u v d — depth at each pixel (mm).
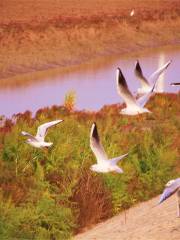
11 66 51750
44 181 20031
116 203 21016
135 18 68875
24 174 20156
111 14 72062
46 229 18891
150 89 14047
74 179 20234
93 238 19156
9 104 40969
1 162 20156
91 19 65500
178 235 18797
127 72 52406
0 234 17844
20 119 25938
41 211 18859
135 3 84062
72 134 22656
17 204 18938
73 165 20656
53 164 20641
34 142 15328
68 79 49500
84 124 24984
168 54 61688
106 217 20656
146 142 23547
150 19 69562
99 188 20688
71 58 56094
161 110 30297
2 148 20859
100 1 84500
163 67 14211
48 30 59406
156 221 19969
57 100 42781
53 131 22062
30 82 48312
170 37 68062
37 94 44188
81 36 60531
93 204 20312
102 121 26203
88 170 20797
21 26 59156
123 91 13797
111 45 61406
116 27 64938
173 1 87250
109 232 19531
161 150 23453
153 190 22359
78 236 19438
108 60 57844
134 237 19000
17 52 54219
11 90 45281
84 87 46531
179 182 12406
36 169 20312
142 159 22812
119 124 26562
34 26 59688
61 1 82688
